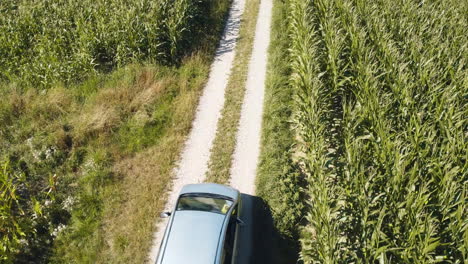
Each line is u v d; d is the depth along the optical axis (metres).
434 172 11.39
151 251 12.56
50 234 13.00
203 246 10.34
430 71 15.91
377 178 11.85
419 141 12.59
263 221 13.30
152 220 13.41
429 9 20.91
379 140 13.13
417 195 10.73
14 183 14.49
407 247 9.93
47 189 14.41
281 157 15.30
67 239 12.84
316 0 21.98
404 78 15.08
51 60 19.42
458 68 15.62
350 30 18.50
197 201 12.04
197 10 23.95
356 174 11.95
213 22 24.39
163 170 15.15
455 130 12.80
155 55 20.34
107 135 16.38
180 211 11.40
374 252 9.95
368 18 19.45
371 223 10.59
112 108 17.38
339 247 10.84
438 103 14.34
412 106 14.12
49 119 17.12
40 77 19.08
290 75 19.80
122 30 20.48
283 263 12.09
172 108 17.98
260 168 15.07
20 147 15.75
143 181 14.79
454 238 9.92
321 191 11.83
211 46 22.42
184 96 18.66
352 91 15.96
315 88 15.40
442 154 12.57
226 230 11.01
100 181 14.69
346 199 12.02
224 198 12.34
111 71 20.08
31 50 20.66
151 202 13.99
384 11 20.33
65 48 20.48
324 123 14.48
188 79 19.83
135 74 19.31
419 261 9.42
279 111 17.42
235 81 19.89
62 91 18.19
